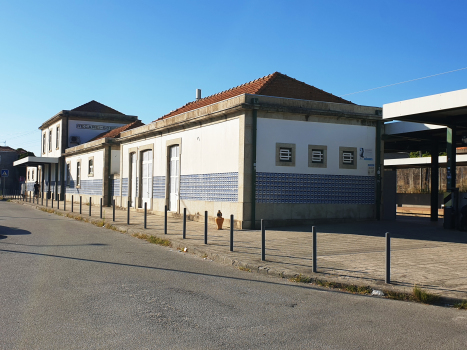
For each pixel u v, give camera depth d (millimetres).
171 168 21234
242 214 15102
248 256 9750
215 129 17188
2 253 10211
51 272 8070
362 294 7066
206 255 10344
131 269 8578
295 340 4781
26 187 54781
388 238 7324
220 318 5520
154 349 4398
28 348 4359
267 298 6625
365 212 17125
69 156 39844
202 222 17875
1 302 6016
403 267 8531
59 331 4875
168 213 20938
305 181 16047
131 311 5699
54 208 28031
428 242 11812
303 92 17922
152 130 22547
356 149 17000
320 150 16422
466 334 5121
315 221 16156
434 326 5414
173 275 8117
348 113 16641
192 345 4539
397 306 6371
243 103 15109
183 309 5871
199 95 27438
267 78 18641
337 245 11359
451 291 6723
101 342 4559
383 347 4629
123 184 27594
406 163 25531
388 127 17359
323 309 6102
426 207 28844
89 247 11531
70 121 41562
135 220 18875
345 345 4660
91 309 5750
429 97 12703
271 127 15648
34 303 5988
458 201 14555
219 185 16750
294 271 8180
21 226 17094
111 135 32938
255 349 4477
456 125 14969
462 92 11914
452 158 14797
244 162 15203
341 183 16672
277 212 15570
